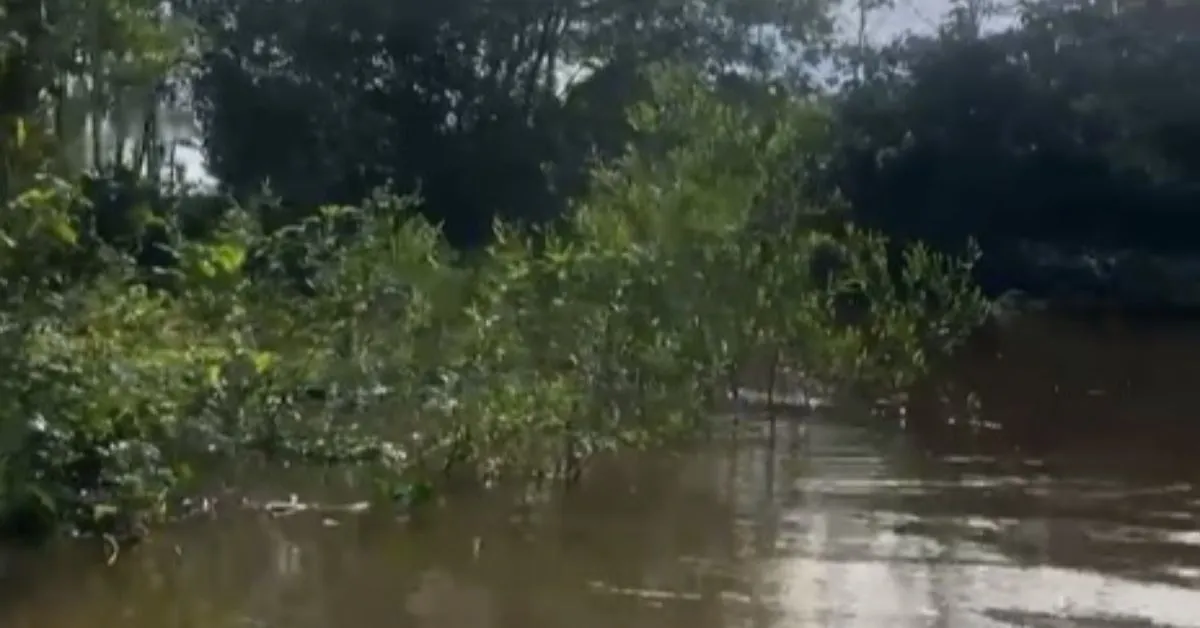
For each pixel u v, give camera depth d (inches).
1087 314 664.4
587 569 240.5
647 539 262.4
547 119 914.7
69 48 448.5
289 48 903.7
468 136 914.7
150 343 315.6
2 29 384.2
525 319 342.0
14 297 298.2
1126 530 271.4
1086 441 385.1
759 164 392.2
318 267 359.9
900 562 245.0
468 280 355.6
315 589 227.0
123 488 257.0
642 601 219.9
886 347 444.8
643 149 553.9
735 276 371.2
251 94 884.6
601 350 342.0
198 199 631.8
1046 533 269.4
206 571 236.2
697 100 406.3
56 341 281.4
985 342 580.7
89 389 265.9
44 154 366.9
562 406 319.3
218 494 282.5
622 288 349.4
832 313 446.3
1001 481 323.0
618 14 909.2
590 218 385.7
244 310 335.6
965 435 389.4
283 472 300.5
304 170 883.4
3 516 240.7
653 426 352.5
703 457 348.2
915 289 504.4
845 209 578.6
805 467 339.3
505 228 615.5
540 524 273.1
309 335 327.0
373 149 888.9
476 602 219.8
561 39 927.0
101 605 217.8
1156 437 390.3
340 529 266.1
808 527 274.1
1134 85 670.5
